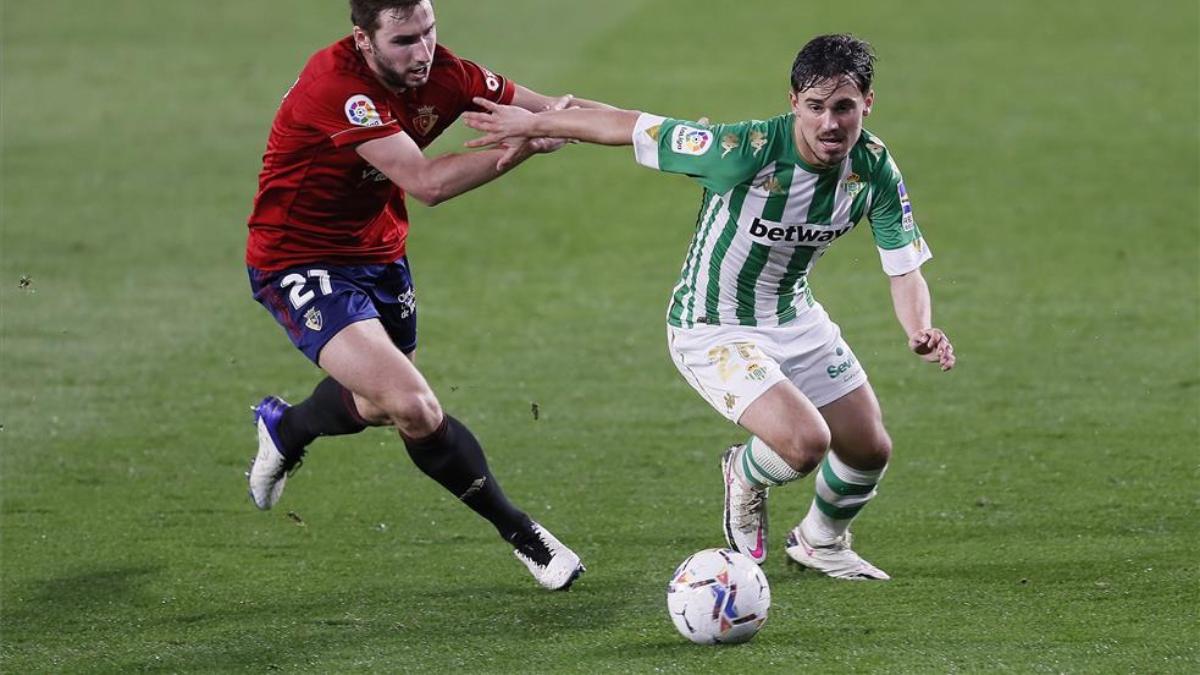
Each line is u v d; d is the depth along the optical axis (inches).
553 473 898.7
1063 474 866.8
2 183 1692.9
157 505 847.7
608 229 1529.3
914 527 789.2
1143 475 858.8
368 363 682.2
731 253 682.8
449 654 614.9
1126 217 1521.9
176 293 1316.4
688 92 2081.7
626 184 1697.8
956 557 735.7
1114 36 2492.6
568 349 1163.3
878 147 666.8
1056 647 600.1
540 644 624.4
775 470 690.8
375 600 692.7
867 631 626.8
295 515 790.5
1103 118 1956.2
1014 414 987.3
